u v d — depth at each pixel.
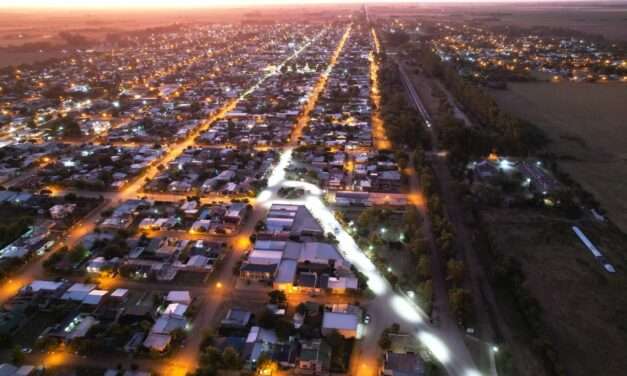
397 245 150.88
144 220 166.12
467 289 131.25
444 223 156.25
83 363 104.19
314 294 129.00
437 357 106.06
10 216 171.38
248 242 155.50
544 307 123.50
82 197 185.88
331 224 166.75
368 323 117.19
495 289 131.75
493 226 165.38
